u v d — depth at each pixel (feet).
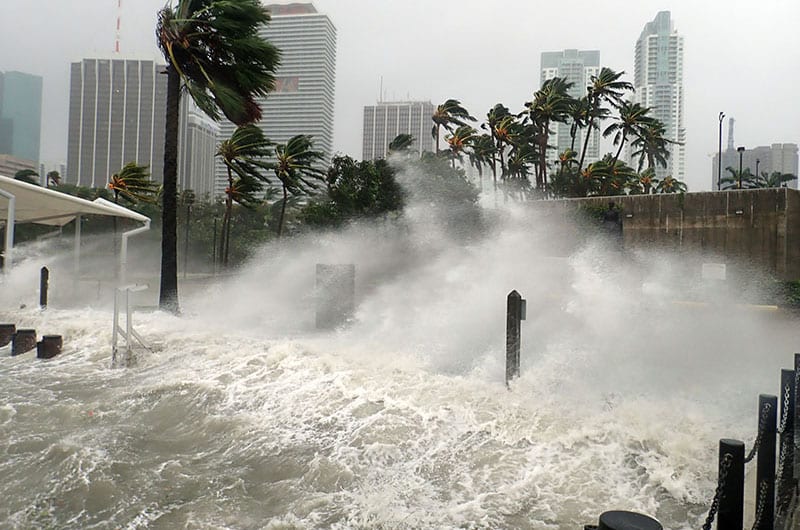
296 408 21.57
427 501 14.74
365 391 22.40
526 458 16.72
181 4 46.70
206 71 49.01
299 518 14.01
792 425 14.12
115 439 19.74
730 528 10.82
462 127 180.75
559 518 13.64
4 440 19.70
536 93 179.42
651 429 17.69
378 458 17.31
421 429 19.02
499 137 177.58
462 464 16.65
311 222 100.37
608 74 173.58
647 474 15.51
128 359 29.68
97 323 39.14
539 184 182.91
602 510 13.93
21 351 34.24
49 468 17.29
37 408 23.11
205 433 20.29
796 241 90.38
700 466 15.55
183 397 23.62
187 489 15.90
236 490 15.84
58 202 58.34
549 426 18.30
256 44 47.11
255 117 52.13
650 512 13.75
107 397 24.52
